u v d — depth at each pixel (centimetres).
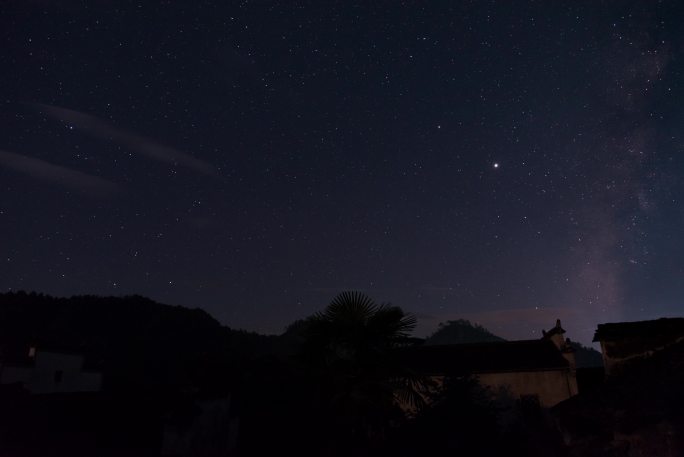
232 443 2239
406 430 1745
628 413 821
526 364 2208
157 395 2153
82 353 2816
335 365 1552
